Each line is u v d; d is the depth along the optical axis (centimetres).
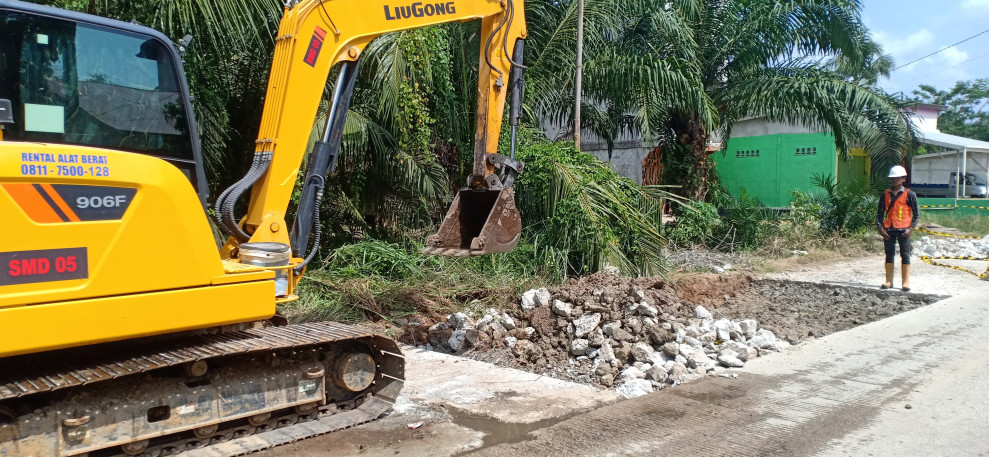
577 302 673
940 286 929
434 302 783
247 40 775
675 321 635
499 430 448
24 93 351
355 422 438
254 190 471
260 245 428
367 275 830
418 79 907
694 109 1254
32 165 328
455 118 1003
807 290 949
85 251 344
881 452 397
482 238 524
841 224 1417
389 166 939
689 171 1400
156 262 367
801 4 1327
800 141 1961
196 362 386
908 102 1409
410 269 835
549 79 1127
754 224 1330
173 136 404
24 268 326
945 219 1864
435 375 577
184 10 692
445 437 434
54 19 363
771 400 489
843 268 1118
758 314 800
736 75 1414
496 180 567
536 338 663
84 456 365
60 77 364
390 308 766
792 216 1420
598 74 1128
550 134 1453
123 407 369
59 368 366
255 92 850
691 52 1257
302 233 477
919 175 2391
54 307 334
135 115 389
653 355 593
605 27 1177
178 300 375
